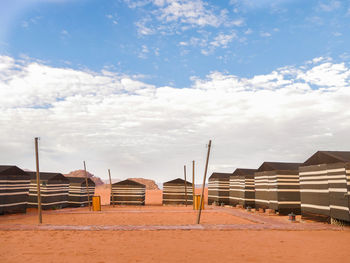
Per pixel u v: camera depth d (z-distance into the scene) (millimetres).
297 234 15773
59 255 10695
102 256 10523
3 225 18531
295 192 27234
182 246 12352
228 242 13305
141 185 40938
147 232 16125
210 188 44750
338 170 18875
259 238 14414
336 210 18891
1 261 9859
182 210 31547
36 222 21594
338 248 11984
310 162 22219
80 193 38375
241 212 29219
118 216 25938
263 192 29844
